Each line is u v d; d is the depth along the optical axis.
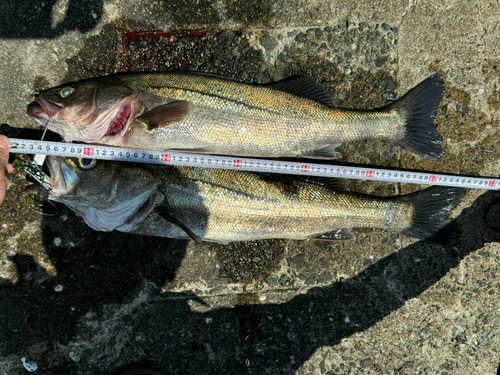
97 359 0.61
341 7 0.61
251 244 0.64
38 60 0.57
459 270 0.65
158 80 0.54
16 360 0.59
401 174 0.61
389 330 0.66
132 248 0.62
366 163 0.64
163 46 0.60
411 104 0.59
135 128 0.54
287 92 0.58
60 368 0.60
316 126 0.58
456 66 0.62
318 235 0.61
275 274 0.64
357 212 0.60
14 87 0.57
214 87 0.55
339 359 0.65
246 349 0.64
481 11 0.61
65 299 0.60
